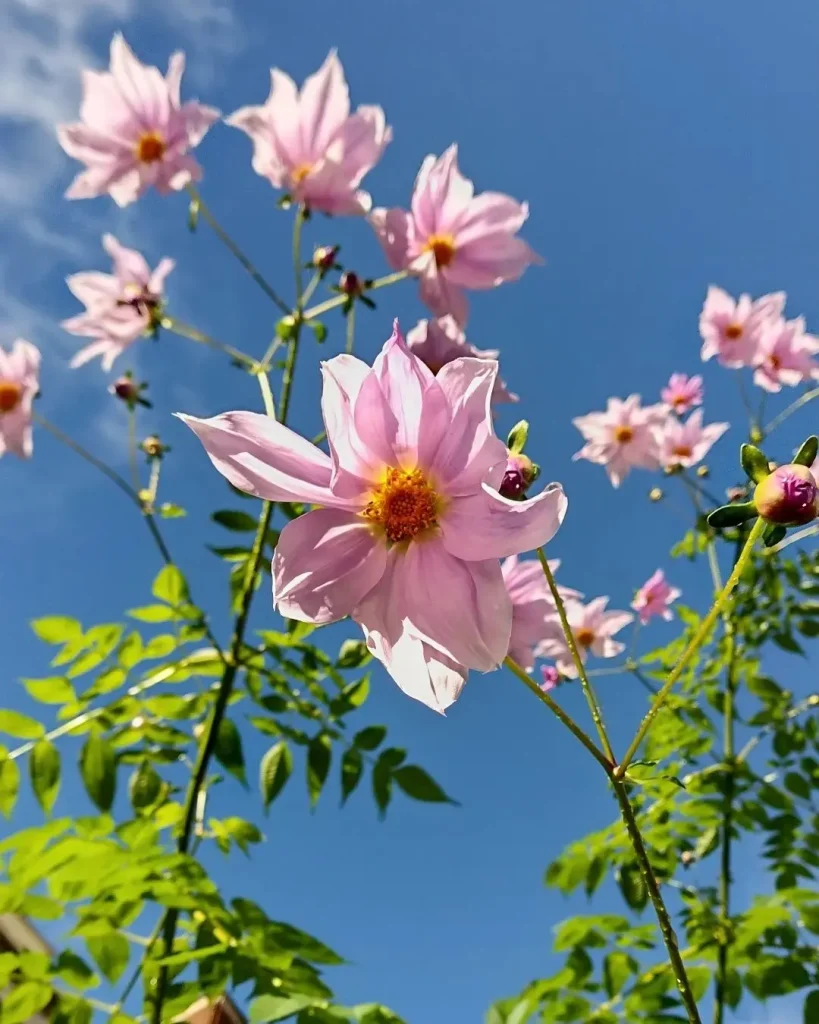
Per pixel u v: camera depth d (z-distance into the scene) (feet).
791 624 3.01
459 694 1.24
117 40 2.38
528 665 1.78
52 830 1.74
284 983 1.62
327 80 2.23
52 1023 1.73
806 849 2.51
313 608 1.29
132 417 2.72
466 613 1.26
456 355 1.97
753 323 3.39
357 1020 1.60
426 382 1.30
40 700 2.09
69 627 2.15
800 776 2.64
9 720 2.04
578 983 2.12
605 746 1.30
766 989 2.19
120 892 1.68
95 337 2.61
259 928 1.69
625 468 3.71
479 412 1.29
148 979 1.78
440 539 1.30
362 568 1.31
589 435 3.76
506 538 1.24
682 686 3.03
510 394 1.99
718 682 3.03
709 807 2.58
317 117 2.24
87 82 2.39
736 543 3.14
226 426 1.27
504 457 1.28
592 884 2.36
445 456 1.31
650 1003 2.13
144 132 2.38
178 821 2.11
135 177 2.38
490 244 2.39
